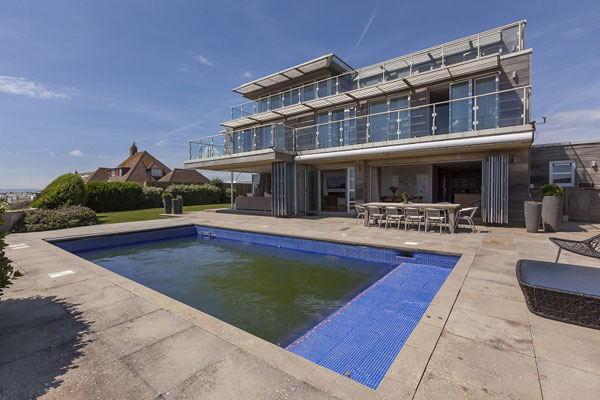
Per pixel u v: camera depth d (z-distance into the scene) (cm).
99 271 463
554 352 211
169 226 1002
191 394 171
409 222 834
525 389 171
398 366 196
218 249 812
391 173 1488
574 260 476
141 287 382
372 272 572
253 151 1234
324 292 467
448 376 185
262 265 638
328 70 1457
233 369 196
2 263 261
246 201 1630
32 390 178
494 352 212
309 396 167
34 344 237
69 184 1296
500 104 801
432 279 491
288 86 1606
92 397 171
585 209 988
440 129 920
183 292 478
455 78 1027
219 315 387
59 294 356
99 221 1212
